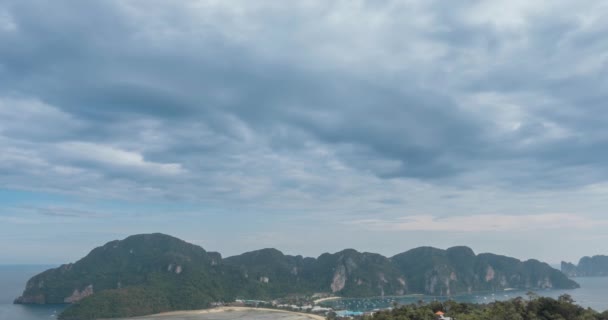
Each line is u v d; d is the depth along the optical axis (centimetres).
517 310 16738
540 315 16338
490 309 17312
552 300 16750
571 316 16012
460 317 17262
